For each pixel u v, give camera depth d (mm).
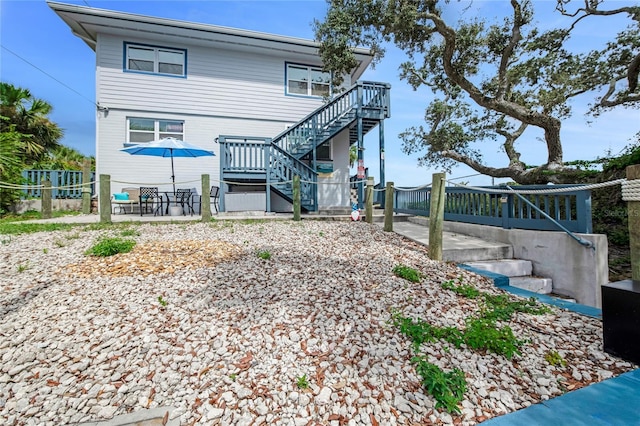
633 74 8586
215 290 3291
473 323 2738
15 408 1830
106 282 3473
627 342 2316
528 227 5094
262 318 2766
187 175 10758
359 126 10320
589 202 4285
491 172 11398
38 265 3982
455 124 14367
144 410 1812
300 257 4484
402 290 3490
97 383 2023
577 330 2859
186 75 10719
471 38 9500
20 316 2787
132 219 7387
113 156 10039
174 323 2682
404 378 2111
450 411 1830
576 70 9734
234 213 8664
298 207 7562
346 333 2588
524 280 4516
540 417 1767
